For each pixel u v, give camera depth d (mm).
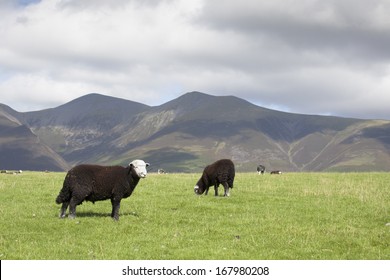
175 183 33719
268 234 17594
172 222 19641
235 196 27141
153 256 14625
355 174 41625
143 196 26719
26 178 36594
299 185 32625
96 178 19281
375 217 21312
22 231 17375
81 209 22328
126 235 17078
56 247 15250
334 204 24641
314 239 16938
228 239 16922
